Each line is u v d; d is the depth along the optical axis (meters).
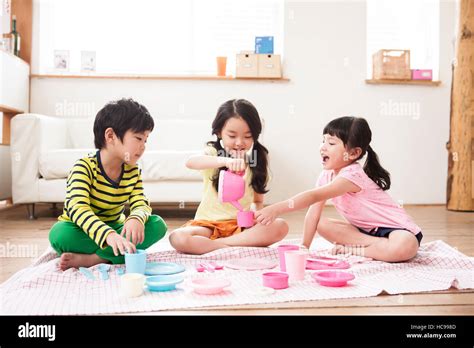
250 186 1.72
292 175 3.68
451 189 3.37
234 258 1.49
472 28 3.30
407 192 3.75
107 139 1.38
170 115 3.62
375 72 3.73
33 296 1.10
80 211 1.31
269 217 1.42
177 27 3.80
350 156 1.60
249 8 3.84
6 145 3.13
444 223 2.67
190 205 3.67
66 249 1.38
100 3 3.73
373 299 1.10
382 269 1.39
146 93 3.60
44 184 2.76
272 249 1.53
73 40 3.71
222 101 3.64
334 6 3.68
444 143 3.77
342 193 1.53
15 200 2.77
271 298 1.09
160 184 2.84
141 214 1.41
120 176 1.48
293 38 3.67
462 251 1.81
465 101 3.30
